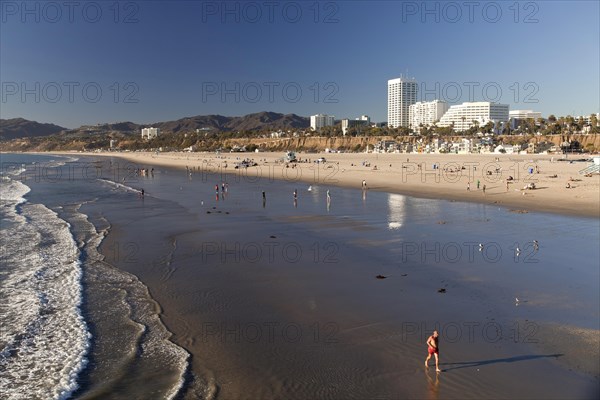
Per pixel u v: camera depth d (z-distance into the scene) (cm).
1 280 2169
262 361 1354
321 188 6325
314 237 2998
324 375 1266
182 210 4372
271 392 1194
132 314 1736
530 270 2167
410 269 2234
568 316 1614
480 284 1983
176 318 1691
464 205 4309
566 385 1185
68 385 1255
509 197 4666
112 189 6794
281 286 2023
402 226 3309
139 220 3806
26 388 1247
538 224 3281
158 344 1482
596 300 1761
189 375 1287
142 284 2088
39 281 2150
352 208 4278
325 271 2231
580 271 2133
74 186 7406
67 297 1928
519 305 1731
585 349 1367
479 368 1277
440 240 2827
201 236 3094
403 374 1260
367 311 1709
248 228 3359
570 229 3078
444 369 1278
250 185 7056
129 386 1242
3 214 4306
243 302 1838
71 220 3888
